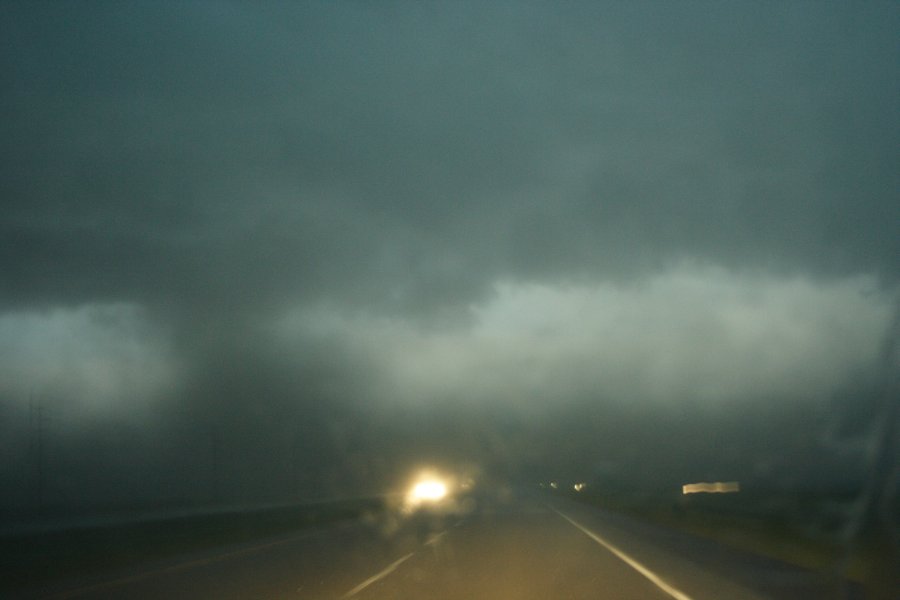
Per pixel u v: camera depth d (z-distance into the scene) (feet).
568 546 84.79
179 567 73.77
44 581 67.10
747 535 88.33
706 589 48.80
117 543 90.74
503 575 58.85
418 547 87.51
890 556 54.19
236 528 126.41
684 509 131.85
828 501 118.83
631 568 61.87
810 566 58.75
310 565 70.90
